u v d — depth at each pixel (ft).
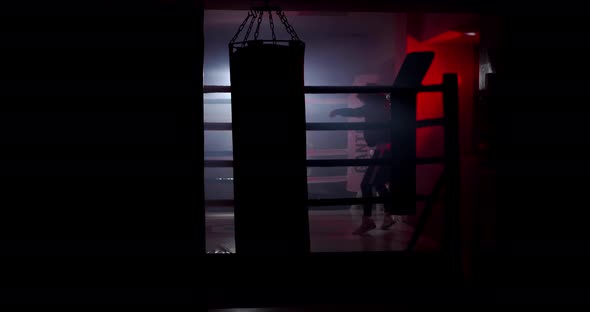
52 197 13.19
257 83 13.46
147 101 13.33
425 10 15.55
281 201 13.56
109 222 13.26
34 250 13.15
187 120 13.35
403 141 14.94
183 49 13.34
